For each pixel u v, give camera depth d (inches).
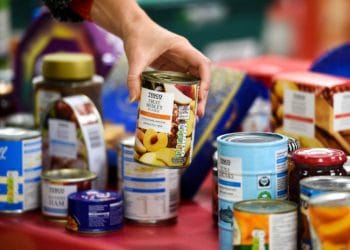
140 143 72.7
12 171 85.6
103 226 79.0
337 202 62.8
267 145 68.3
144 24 77.6
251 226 64.7
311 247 64.9
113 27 80.3
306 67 103.6
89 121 89.4
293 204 67.1
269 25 173.9
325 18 179.3
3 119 106.4
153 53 76.2
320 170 69.2
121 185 83.7
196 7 156.2
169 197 82.3
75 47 107.0
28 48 111.0
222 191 69.7
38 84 96.0
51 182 83.4
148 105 72.0
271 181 68.7
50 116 91.0
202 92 75.1
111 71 101.7
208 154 90.3
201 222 83.1
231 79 91.9
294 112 85.0
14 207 85.9
